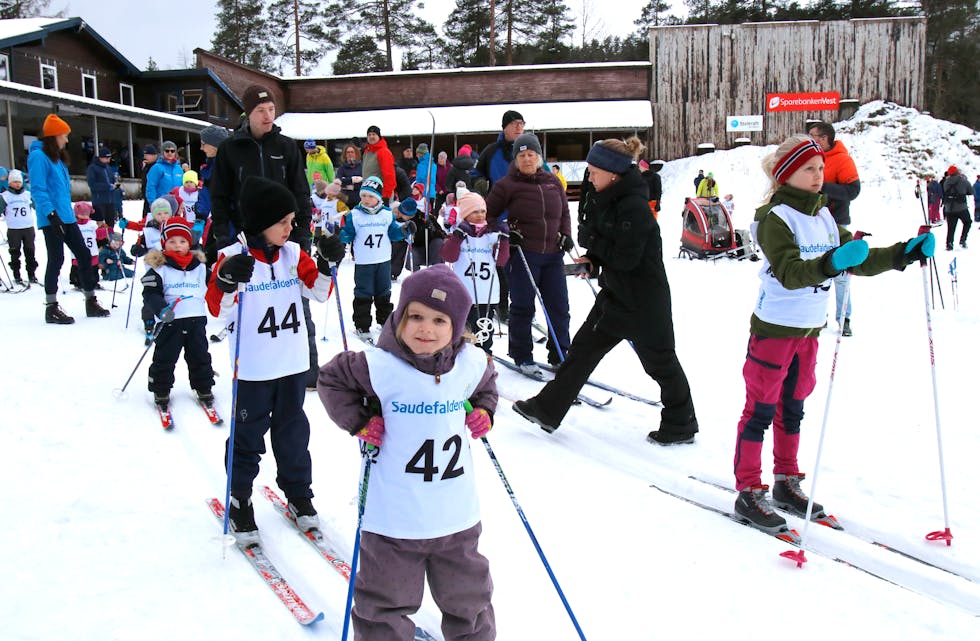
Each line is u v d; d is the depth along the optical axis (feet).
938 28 132.36
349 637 8.44
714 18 140.77
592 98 95.55
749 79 93.50
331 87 99.60
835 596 9.52
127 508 11.57
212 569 9.86
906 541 10.89
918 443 14.58
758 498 11.51
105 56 85.51
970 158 80.07
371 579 7.36
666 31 93.91
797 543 10.96
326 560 10.19
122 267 31.99
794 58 92.73
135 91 89.66
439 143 96.94
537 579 9.93
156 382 16.20
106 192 40.24
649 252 14.12
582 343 14.92
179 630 8.47
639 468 13.85
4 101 63.21
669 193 81.15
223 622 8.67
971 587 9.66
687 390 14.74
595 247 14.47
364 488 7.49
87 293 25.40
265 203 10.21
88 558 10.01
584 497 12.50
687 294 32.78
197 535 10.80
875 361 20.58
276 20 137.28
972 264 40.19
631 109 92.53
